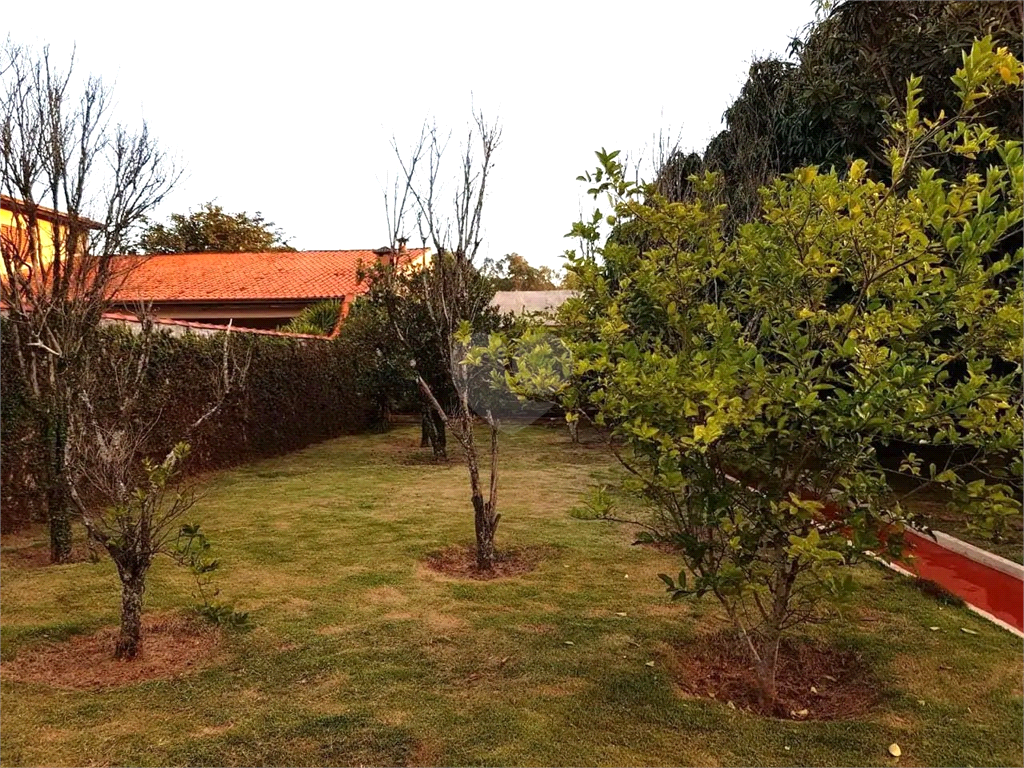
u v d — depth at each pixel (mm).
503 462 10016
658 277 3150
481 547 4801
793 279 2812
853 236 2574
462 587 4391
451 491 7691
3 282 4723
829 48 7406
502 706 2865
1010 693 3057
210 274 19875
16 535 5680
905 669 3293
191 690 2990
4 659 3301
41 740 2578
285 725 2699
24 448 5848
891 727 2752
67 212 4688
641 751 2555
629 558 5082
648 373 2676
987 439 2578
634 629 3721
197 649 3449
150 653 3393
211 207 29141
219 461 9164
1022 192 2445
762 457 2727
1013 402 2695
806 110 7652
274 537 5594
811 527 2740
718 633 3727
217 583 4406
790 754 2559
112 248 4898
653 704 2906
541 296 18953
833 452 2646
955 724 2787
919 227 2541
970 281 2531
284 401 11086
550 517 6406
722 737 2664
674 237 3182
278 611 3936
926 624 3869
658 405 2605
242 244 29625
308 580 4496
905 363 2607
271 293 18203
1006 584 4898
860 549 2576
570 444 12000
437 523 6113
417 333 9172
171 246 22094
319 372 12594
